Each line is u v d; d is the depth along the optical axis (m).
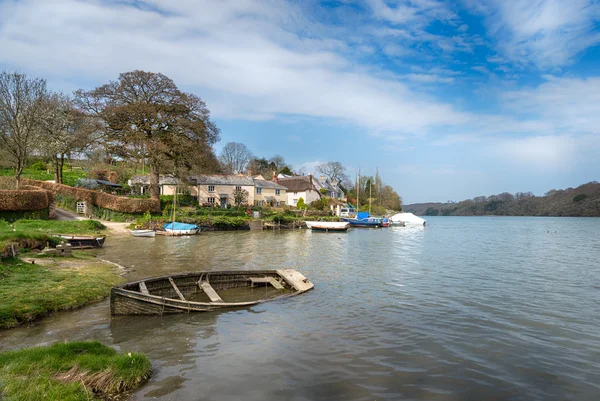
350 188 138.38
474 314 13.54
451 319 12.91
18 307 11.55
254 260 26.05
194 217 53.28
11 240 20.84
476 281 19.61
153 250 29.56
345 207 98.12
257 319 12.58
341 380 8.25
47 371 7.46
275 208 78.81
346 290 17.17
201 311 13.24
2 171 62.94
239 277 18.09
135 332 10.96
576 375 8.76
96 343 8.96
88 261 20.92
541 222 118.19
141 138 49.34
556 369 9.05
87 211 49.62
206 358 9.25
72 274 16.22
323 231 60.41
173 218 48.25
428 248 36.53
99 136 51.12
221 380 8.09
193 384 7.86
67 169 76.94
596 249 36.66
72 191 51.00
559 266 25.20
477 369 8.97
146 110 49.81
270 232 55.19
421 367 9.02
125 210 49.75
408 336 11.16
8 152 46.78
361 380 8.27
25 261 17.36
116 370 7.75
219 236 45.47
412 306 14.52
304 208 83.31
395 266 24.48
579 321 12.86
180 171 55.22
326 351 9.88
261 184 84.50
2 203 35.88
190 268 21.67
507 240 47.56
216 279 17.39
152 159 51.34
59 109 52.72
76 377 7.36
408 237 51.56
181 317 12.55
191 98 54.53
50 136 52.22
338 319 12.73
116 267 20.16
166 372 8.40
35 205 38.81
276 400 7.31
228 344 10.25
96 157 61.28
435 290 17.34
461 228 80.06
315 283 18.70
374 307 14.30
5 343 9.72
